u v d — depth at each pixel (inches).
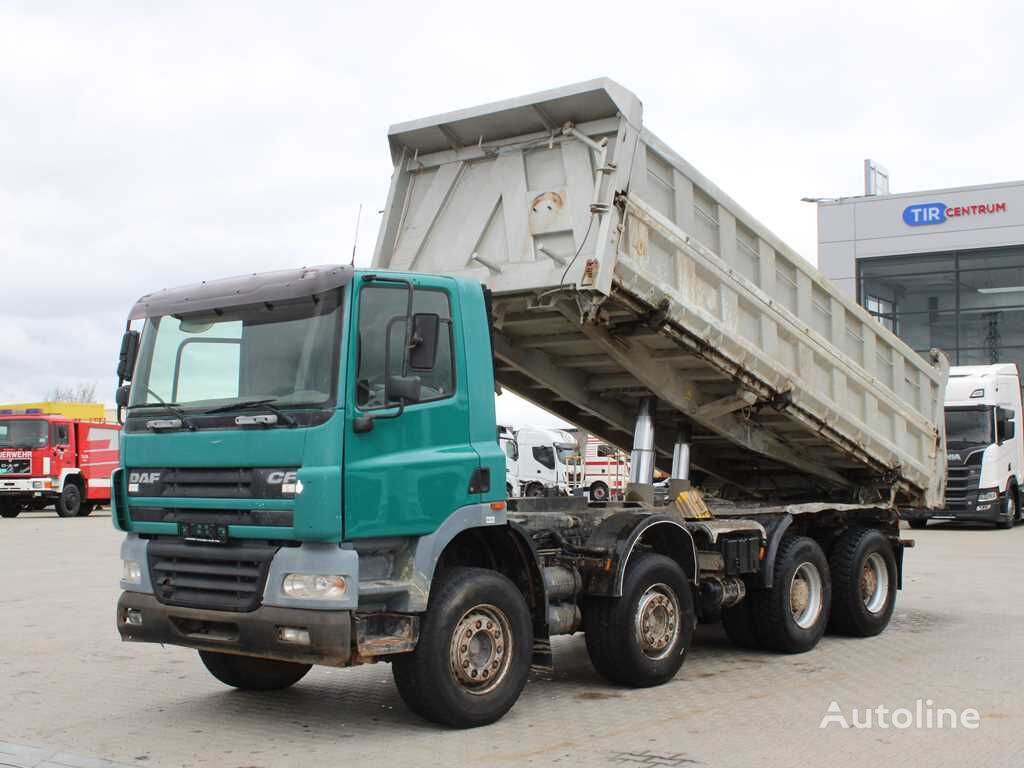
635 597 328.8
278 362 271.9
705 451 478.9
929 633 440.5
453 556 301.4
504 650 289.9
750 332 400.2
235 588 268.1
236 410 271.9
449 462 282.8
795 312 426.0
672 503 388.8
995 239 1504.7
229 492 270.4
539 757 252.5
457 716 276.4
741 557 379.9
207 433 276.4
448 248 364.5
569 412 450.9
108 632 442.0
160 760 252.4
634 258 343.6
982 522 1154.7
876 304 1598.2
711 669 368.8
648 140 347.6
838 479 486.6
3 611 499.8
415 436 278.1
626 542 323.9
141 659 385.1
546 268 335.3
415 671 273.0
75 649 403.9
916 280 1568.7
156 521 287.3
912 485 499.2
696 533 363.6
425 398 283.1
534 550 301.0
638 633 329.7
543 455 1450.5
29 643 416.2
